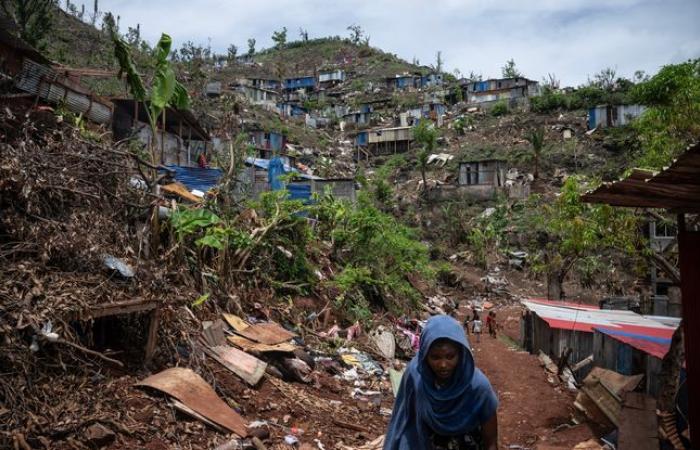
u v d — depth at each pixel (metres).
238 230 12.45
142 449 5.33
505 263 39.31
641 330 11.88
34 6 29.81
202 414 6.24
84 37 59.41
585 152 54.72
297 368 9.01
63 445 4.91
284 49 139.25
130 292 6.88
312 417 7.66
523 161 55.53
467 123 69.38
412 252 22.03
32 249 6.45
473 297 34.00
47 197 7.19
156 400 6.17
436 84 95.94
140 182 10.35
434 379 2.62
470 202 48.47
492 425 2.65
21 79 15.70
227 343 8.81
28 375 5.25
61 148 7.83
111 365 6.43
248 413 7.13
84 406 5.47
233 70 108.94
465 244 43.06
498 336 20.75
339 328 13.27
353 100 92.38
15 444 4.59
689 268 5.79
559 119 63.78
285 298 12.78
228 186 13.56
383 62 115.50
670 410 6.42
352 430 7.66
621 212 11.02
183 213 10.15
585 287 35.03
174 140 24.27
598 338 11.04
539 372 12.37
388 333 14.05
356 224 18.27
